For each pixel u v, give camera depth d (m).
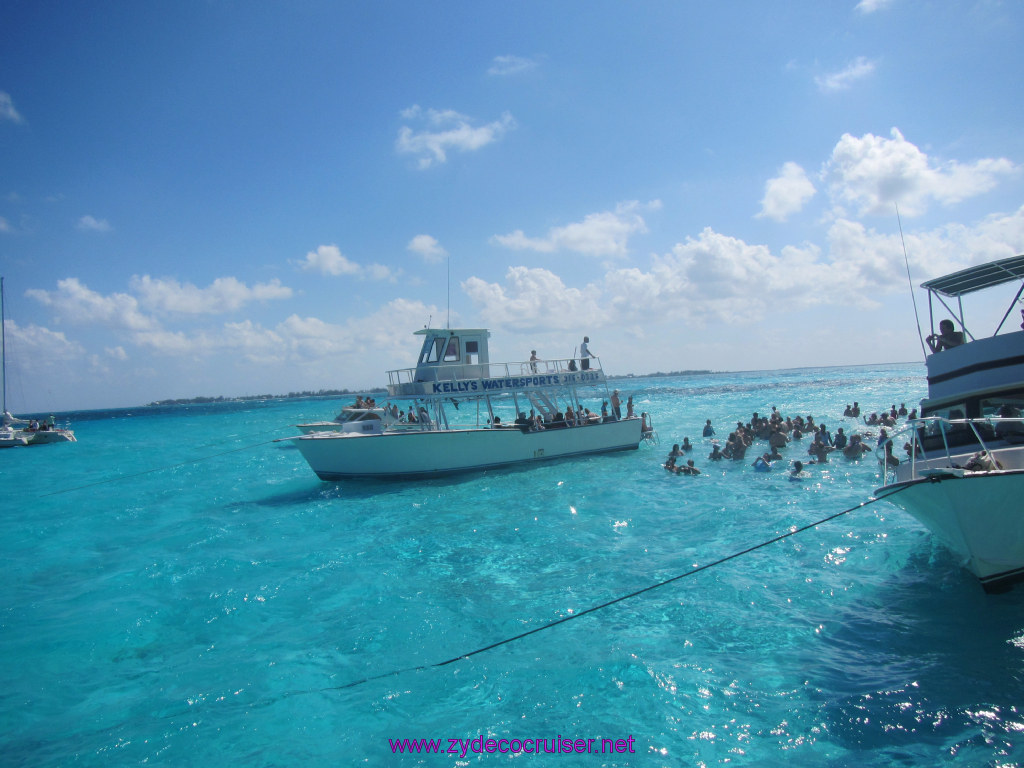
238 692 6.70
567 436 21.34
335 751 5.54
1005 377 9.52
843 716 5.60
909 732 5.31
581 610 8.48
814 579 9.11
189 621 8.80
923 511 8.14
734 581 9.20
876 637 7.12
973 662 6.41
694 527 12.34
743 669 6.59
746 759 5.09
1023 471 7.03
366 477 19.12
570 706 6.07
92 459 33.94
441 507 15.62
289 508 16.80
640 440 23.66
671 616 8.09
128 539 14.32
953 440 10.15
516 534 12.60
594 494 16.08
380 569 10.78
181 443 41.44
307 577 10.52
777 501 14.10
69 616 9.18
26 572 11.83
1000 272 11.00
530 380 21.06
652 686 6.34
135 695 6.75
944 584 8.59
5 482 25.89
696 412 39.62
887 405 38.19
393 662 7.25
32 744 5.83
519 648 7.42
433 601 9.11
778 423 24.02
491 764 5.20
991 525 7.46
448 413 48.22
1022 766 4.80
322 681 6.87
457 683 6.66
